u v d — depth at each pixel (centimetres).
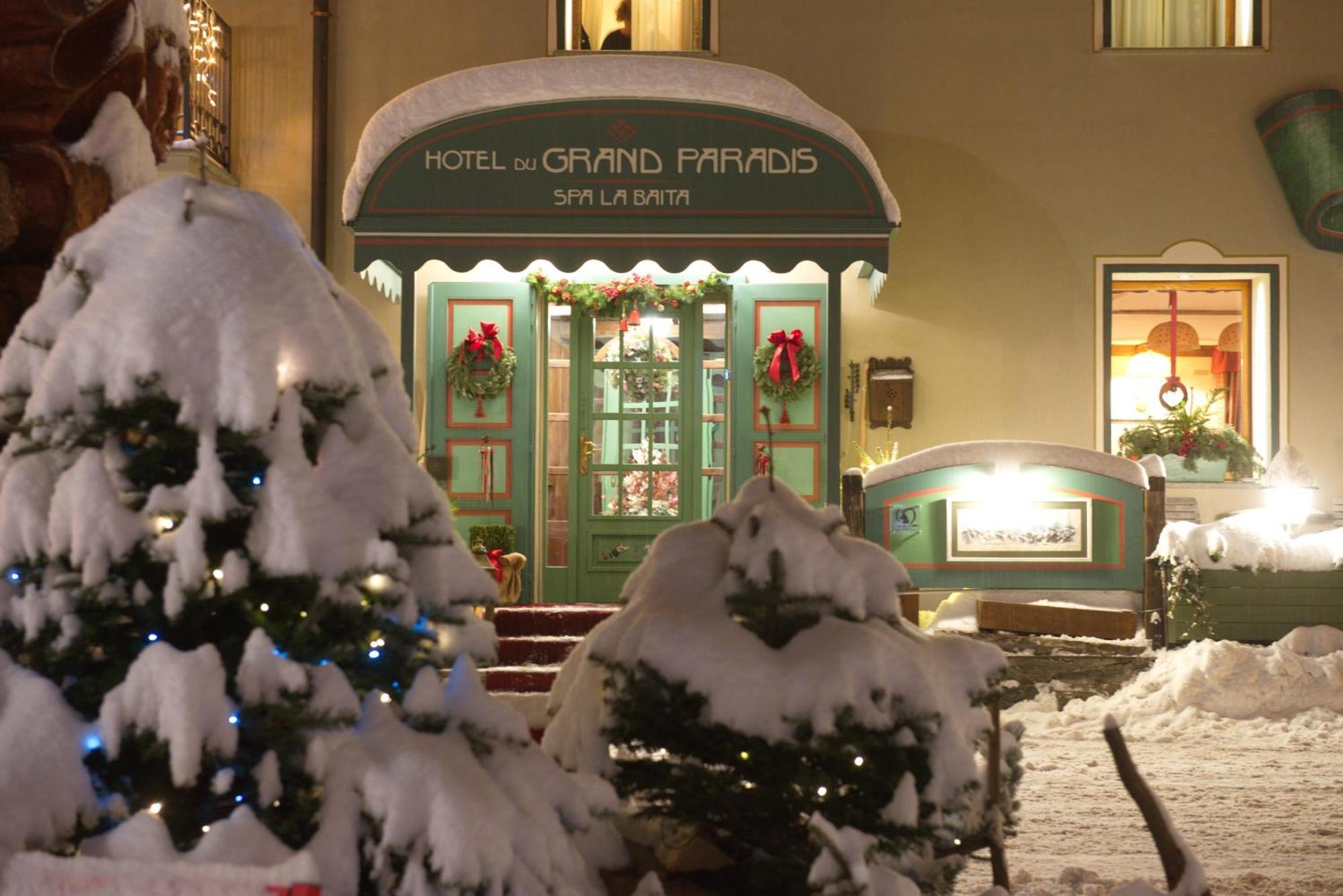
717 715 325
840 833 298
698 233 886
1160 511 936
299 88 1092
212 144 1045
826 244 885
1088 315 1093
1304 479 1047
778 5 1103
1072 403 1089
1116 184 1095
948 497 943
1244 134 1094
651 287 1060
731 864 364
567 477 1081
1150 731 828
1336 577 912
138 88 471
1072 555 942
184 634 281
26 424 280
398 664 301
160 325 274
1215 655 863
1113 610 915
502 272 1061
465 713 302
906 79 1098
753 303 1063
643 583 372
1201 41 1111
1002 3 1102
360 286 1092
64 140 452
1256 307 1119
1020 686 905
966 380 1091
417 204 886
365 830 271
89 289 291
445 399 1059
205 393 274
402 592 288
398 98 885
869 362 1085
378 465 288
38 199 425
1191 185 1094
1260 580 912
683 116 887
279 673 269
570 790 311
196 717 257
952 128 1098
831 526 369
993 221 1095
